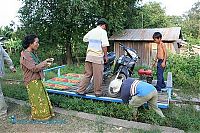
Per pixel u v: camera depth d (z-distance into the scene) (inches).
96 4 575.5
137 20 769.6
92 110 221.9
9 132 187.0
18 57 626.8
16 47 714.2
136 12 735.7
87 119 207.5
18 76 402.0
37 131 188.1
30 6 599.2
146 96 187.3
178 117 200.4
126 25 735.1
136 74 332.8
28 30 618.5
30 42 200.2
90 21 636.1
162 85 245.1
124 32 663.8
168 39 587.2
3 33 819.4
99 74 219.1
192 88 325.4
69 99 237.3
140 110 210.5
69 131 187.5
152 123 200.2
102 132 183.0
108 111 215.2
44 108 205.2
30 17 606.2
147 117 202.2
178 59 377.1
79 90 233.3
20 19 617.3
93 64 217.2
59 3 573.3
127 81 202.8
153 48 615.5
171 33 612.7
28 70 201.0
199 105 257.9
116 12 641.6
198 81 336.2
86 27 645.3
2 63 219.8
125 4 646.5
